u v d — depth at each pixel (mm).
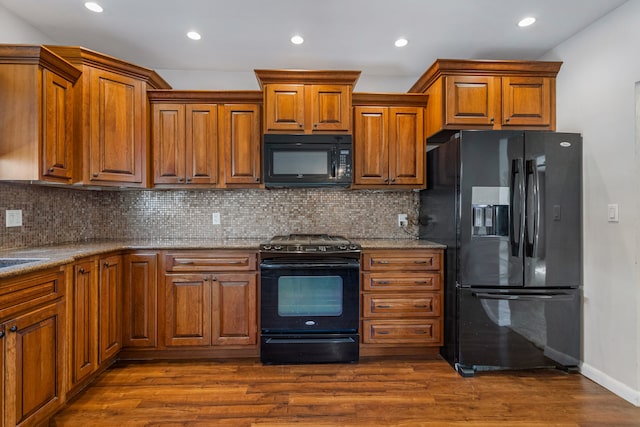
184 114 2643
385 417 1784
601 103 2152
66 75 2104
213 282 2412
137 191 2951
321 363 2406
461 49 2629
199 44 2557
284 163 2592
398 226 3061
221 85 3033
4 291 1375
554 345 2268
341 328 2418
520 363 2258
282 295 2398
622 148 2014
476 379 2197
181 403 1902
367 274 2465
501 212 2264
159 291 2389
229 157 2666
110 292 2211
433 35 2422
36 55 1848
